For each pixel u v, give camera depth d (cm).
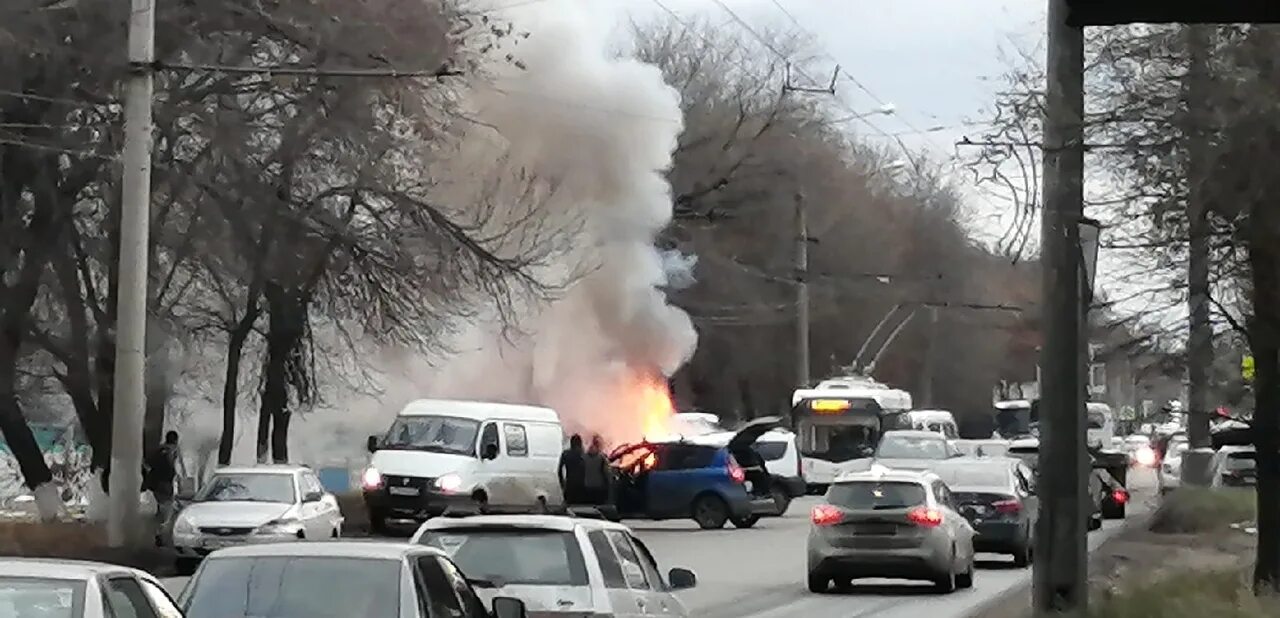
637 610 1278
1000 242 1323
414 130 3438
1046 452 1678
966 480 3164
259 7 3111
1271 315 1582
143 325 2653
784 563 3139
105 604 878
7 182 3086
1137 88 1204
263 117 3231
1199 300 1653
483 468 3541
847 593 2584
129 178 2627
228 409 3656
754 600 2466
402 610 971
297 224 3228
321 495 3048
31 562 917
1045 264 1659
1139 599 1775
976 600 2466
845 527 2550
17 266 3189
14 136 3000
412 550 1023
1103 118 1215
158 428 3472
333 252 3378
